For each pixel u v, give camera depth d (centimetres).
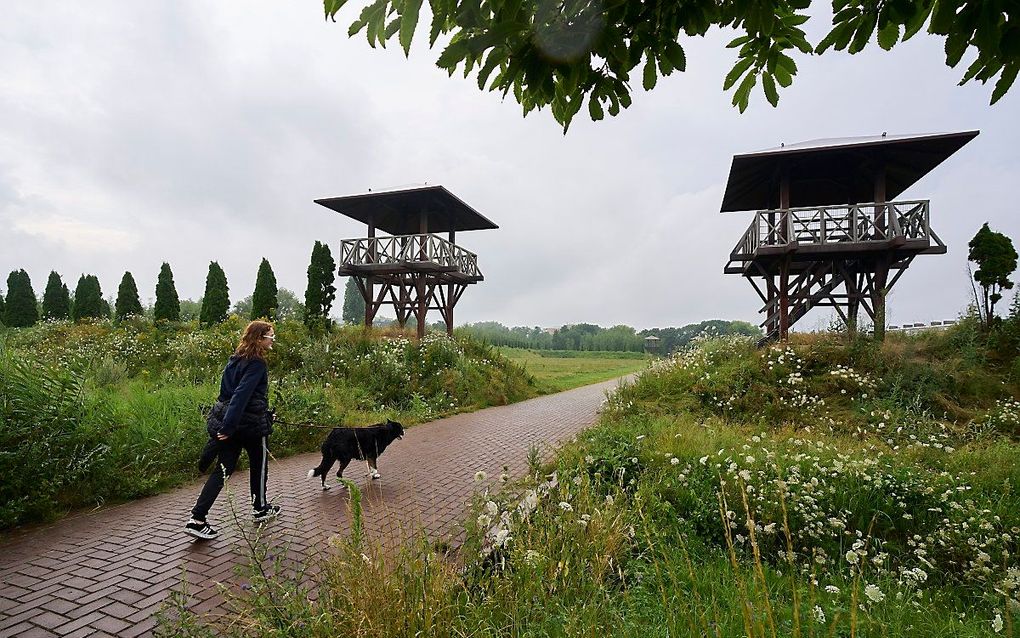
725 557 361
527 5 190
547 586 264
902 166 1303
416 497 542
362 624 220
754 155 1223
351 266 1714
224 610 306
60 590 336
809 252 1196
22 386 523
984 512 417
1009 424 834
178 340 1495
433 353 1491
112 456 549
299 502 526
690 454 536
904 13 189
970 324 1073
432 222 2155
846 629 254
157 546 409
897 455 601
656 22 212
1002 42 168
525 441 866
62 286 2862
